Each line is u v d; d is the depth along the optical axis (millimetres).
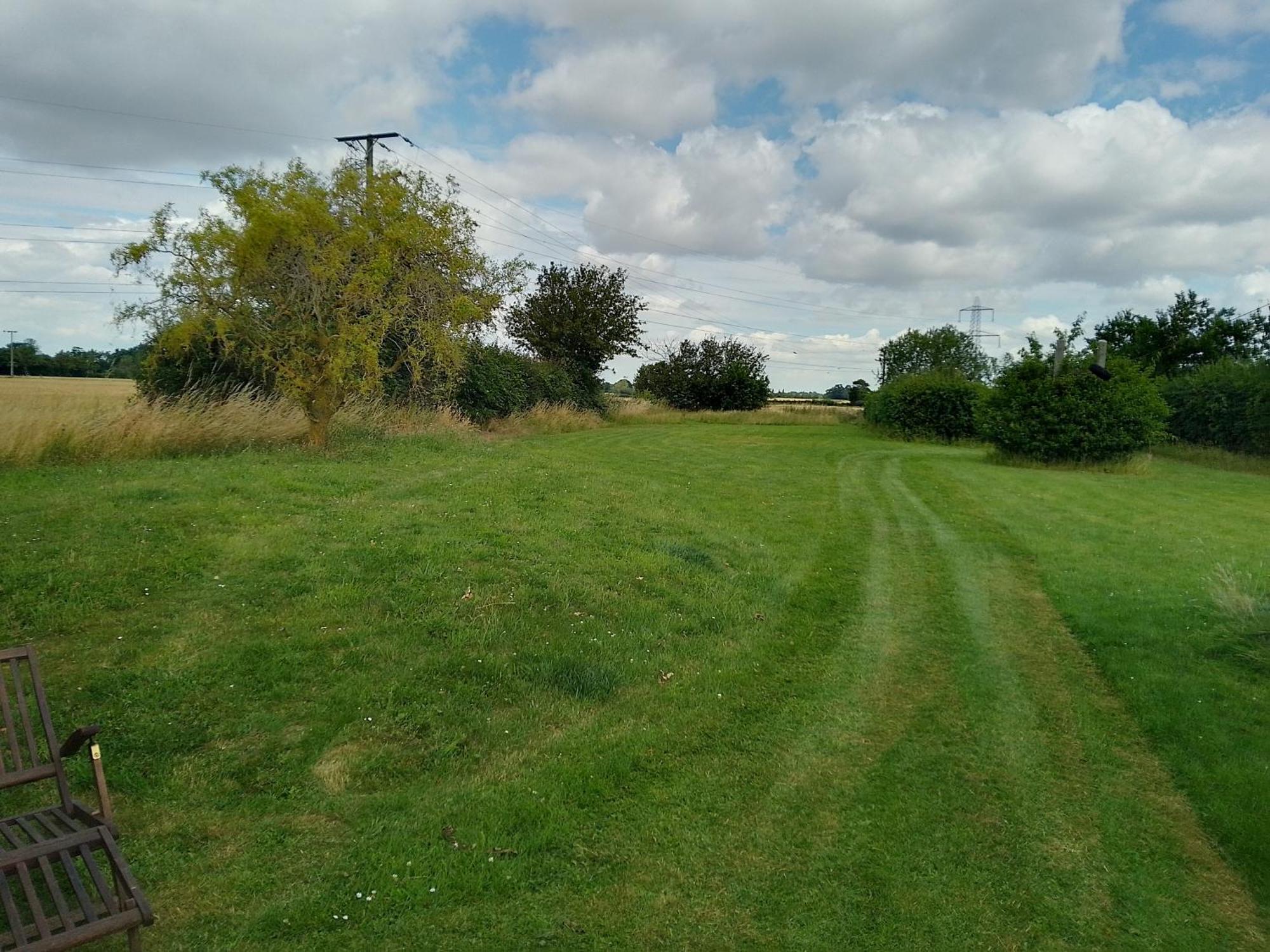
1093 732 5465
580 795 4375
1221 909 3695
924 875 3844
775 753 5043
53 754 3447
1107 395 22797
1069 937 3467
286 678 5289
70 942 2592
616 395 49438
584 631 6590
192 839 3791
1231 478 22172
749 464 20250
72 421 12328
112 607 5996
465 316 17016
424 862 3713
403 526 8586
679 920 3445
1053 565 10078
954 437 33000
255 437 14461
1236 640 7086
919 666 6668
